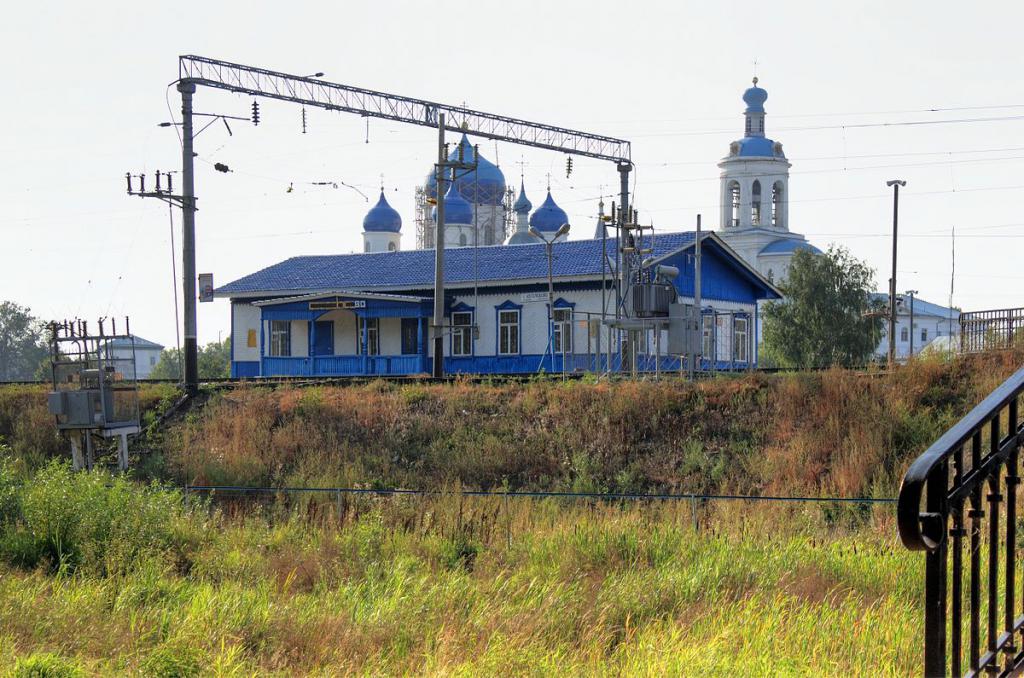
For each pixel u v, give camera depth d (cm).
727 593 2384
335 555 3222
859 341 13275
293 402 6006
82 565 2984
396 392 5981
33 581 2766
